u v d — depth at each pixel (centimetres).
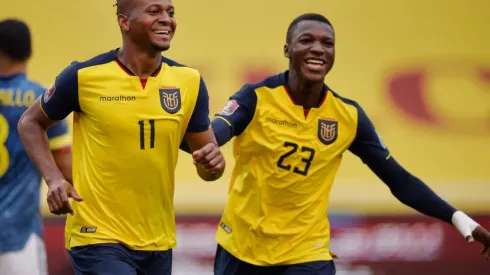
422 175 4234
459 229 2062
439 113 4406
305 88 2008
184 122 1769
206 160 1659
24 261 2133
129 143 1714
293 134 2017
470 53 4591
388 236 3709
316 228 2047
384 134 4328
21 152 2117
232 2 4569
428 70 4512
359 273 3631
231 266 2088
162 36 1714
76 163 1758
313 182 2036
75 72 1714
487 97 4459
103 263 1706
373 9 4669
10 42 2103
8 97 2109
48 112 1738
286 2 4606
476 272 3644
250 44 4456
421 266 3653
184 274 3550
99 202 1727
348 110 2050
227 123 1955
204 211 3741
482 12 4709
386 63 4528
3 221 2112
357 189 3972
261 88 2031
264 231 2031
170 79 1750
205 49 4422
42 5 4525
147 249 1761
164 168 1750
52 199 1680
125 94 1716
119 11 1730
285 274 2039
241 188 2053
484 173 4250
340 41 4581
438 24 4659
